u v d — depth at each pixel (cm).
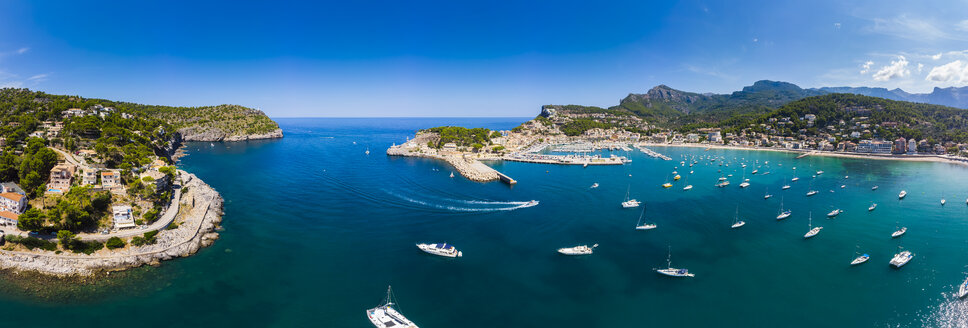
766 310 10312
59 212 12875
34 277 10938
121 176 17575
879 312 10200
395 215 17312
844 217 17588
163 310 9894
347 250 13562
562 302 10650
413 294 10881
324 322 9569
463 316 9950
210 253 13138
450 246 13638
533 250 13812
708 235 15375
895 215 17825
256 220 16375
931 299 10725
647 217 17550
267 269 12125
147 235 12825
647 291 11225
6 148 19150
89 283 10919
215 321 9525
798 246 14300
